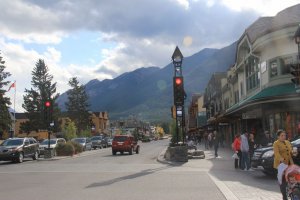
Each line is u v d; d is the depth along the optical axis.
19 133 98.50
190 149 34.69
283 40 29.73
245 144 20.97
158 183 15.95
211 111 73.44
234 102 49.41
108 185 15.66
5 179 18.62
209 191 13.59
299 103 28.47
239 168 21.66
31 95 93.38
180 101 28.36
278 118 30.25
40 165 27.39
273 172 17.00
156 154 40.84
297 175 9.18
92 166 25.28
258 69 34.88
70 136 77.56
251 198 12.00
